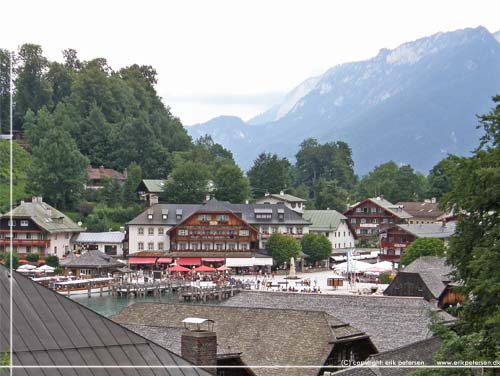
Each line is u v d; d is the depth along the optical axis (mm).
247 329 58531
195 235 192625
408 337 65062
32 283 29578
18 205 198750
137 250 194375
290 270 179125
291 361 55156
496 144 47281
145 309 63719
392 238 191625
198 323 47625
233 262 185375
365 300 70125
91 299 144875
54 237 188875
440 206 47812
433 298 96750
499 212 46281
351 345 58688
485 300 43062
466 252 46406
